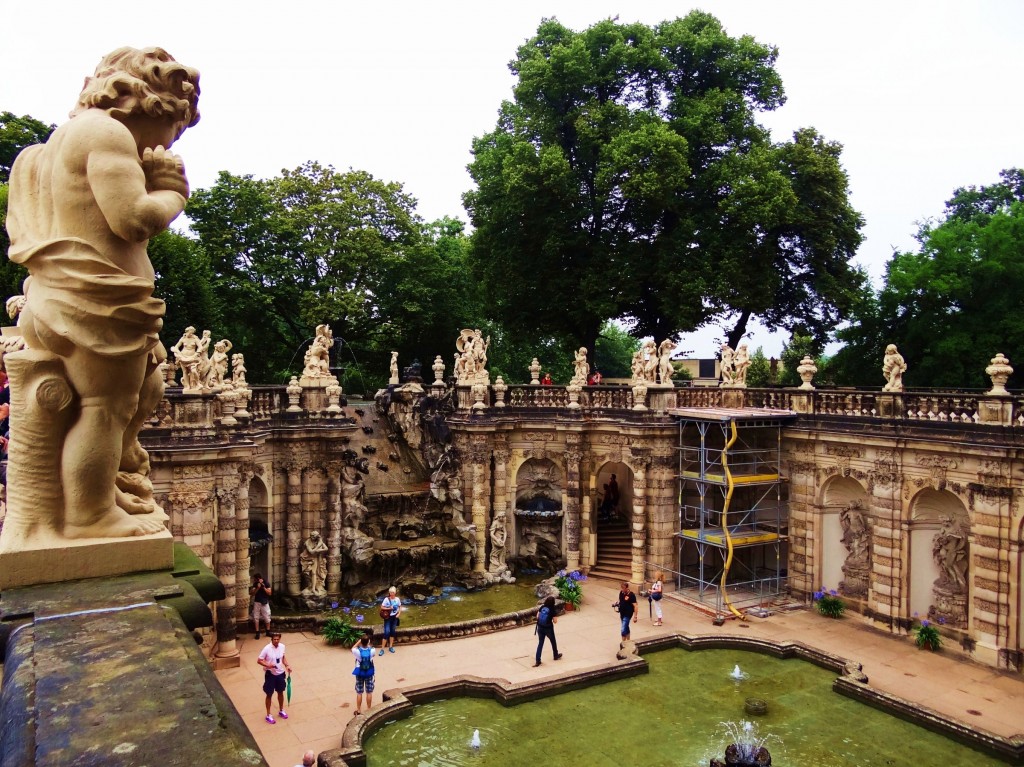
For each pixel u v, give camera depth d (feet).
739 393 135.03
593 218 162.91
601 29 162.40
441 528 135.44
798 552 123.65
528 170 147.33
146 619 19.13
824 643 103.65
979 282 153.58
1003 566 94.12
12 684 15.26
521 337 174.50
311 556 117.50
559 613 115.96
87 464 22.36
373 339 198.80
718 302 151.64
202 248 171.12
